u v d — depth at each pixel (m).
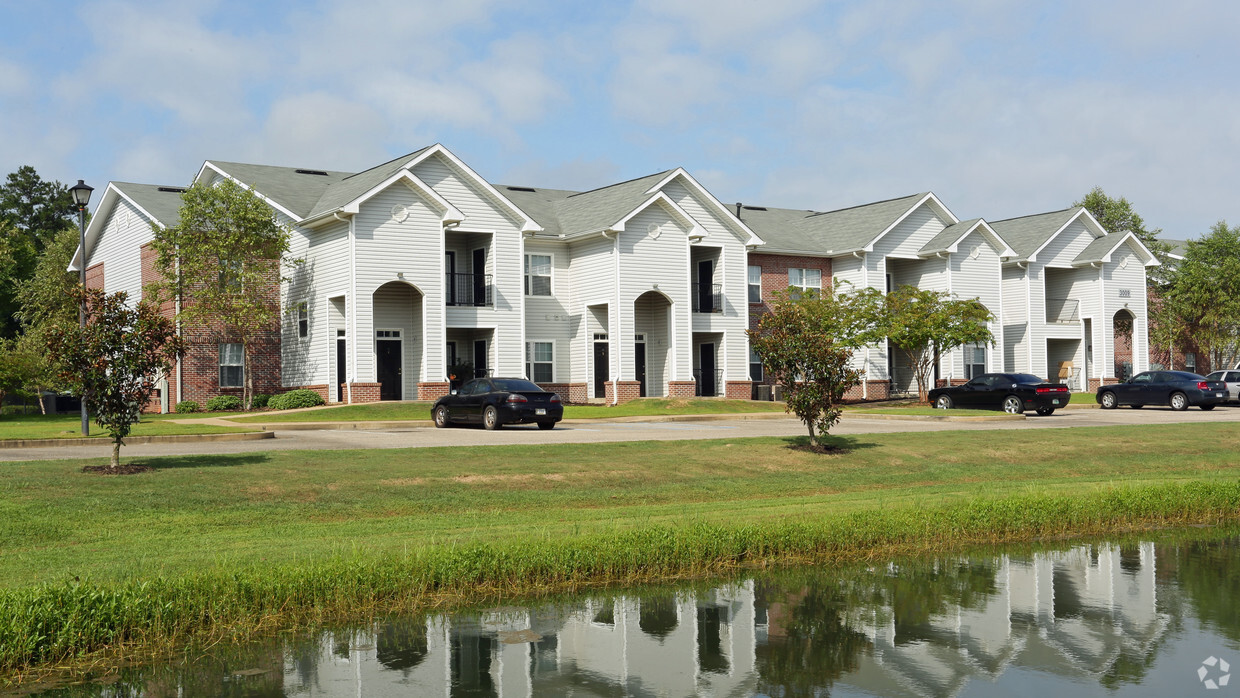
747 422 32.94
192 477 16.88
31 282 49.88
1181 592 11.70
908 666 8.98
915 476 21.34
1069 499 16.08
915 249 48.50
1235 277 50.78
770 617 10.62
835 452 23.02
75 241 50.06
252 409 36.28
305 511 15.46
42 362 38.31
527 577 11.65
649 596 11.50
